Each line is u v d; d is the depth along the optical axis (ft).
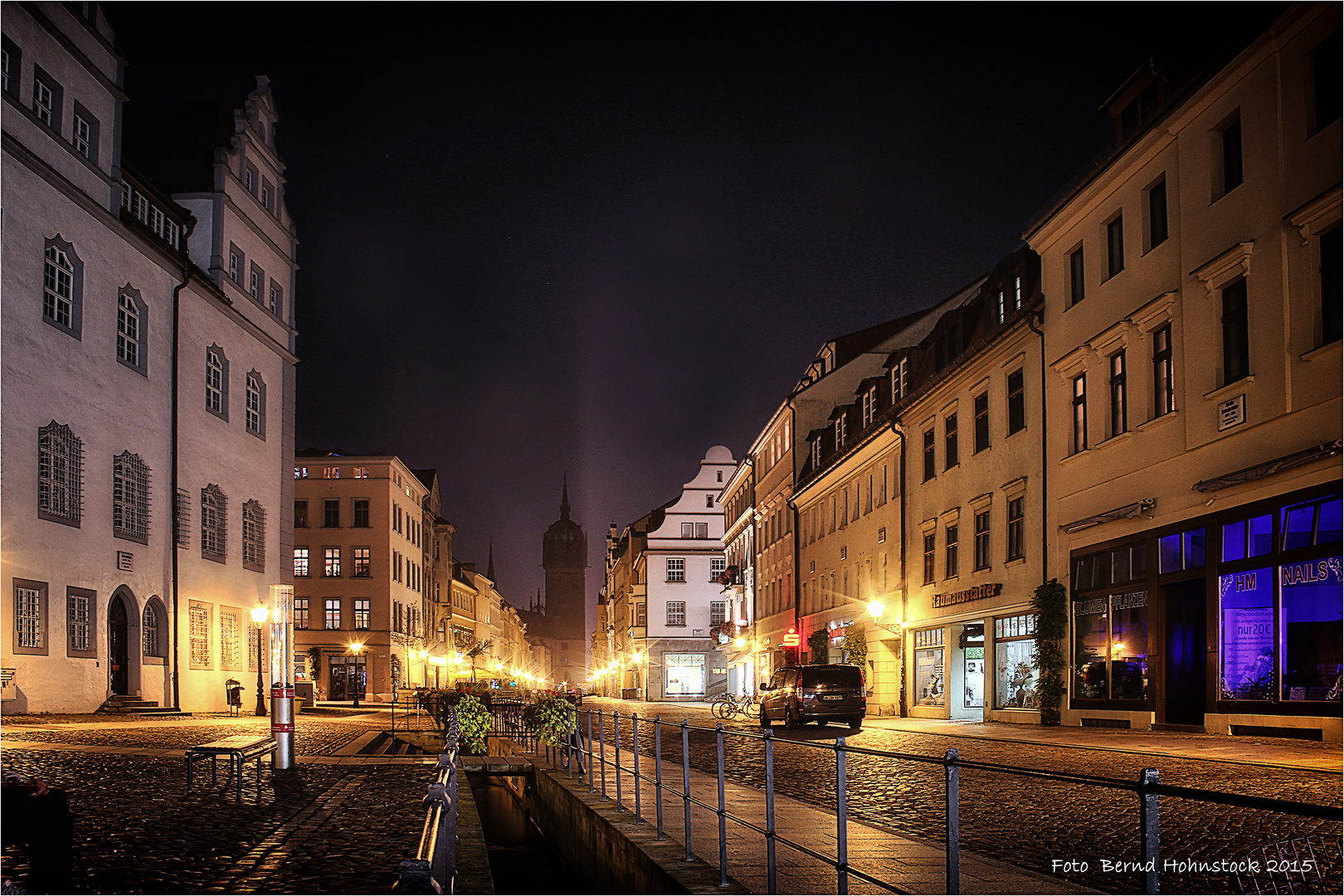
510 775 62.80
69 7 117.29
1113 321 85.97
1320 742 60.59
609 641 468.75
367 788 48.03
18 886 22.30
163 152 157.07
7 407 101.96
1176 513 76.54
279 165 177.17
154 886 25.22
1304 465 63.10
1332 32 61.46
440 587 353.31
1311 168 63.21
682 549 306.35
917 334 180.96
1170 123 77.56
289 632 56.03
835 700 101.40
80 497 114.21
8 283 102.73
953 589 116.98
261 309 167.73
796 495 183.42
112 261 122.72
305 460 264.11
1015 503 103.65
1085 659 89.40
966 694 114.21
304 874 26.84
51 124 115.03
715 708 145.48
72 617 112.16
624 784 49.08
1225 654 70.59
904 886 24.27
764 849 30.30
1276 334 66.23
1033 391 99.45
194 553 140.87
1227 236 71.36
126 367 125.18
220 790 46.19
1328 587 61.05
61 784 47.32
